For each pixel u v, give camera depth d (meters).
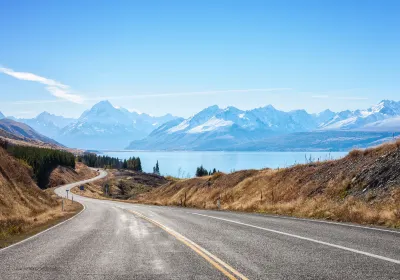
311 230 14.10
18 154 144.00
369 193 20.33
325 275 7.47
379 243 10.72
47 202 47.72
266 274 7.71
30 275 8.22
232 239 12.57
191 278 7.58
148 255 10.20
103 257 10.08
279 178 38.25
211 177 62.56
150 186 178.75
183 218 22.16
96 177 173.62
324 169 31.00
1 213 27.75
